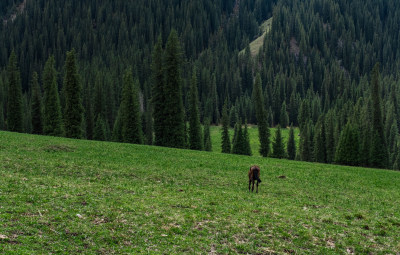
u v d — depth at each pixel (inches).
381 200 1092.5
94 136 3671.3
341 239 661.9
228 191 1012.5
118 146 1887.3
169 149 2043.6
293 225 709.3
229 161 1720.0
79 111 3016.7
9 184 759.7
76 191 781.9
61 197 712.4
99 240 526.3
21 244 465.7
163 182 1062.4
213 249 556.4
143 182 1021.8
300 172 1553.9
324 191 1159.0
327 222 763.4
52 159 1226.0
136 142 3075.8
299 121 6825.8
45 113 3201.3
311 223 735.7
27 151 1336.1
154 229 601.6
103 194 787.4
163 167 1341.0
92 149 1620.3
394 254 619.2
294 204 916.6
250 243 595.8
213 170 1391.5
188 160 1611.7
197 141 3472.0
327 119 5029.5
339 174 1610.5
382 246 649.0
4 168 973.2
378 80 3614.7
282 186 1184.2
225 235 617.3
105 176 1043.9
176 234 595.5
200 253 531.8
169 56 2883.9
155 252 509.0
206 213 725.9
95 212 640.4
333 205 956.6
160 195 853.2
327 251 601.6
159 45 2982.3
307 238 647.1
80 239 521.7
